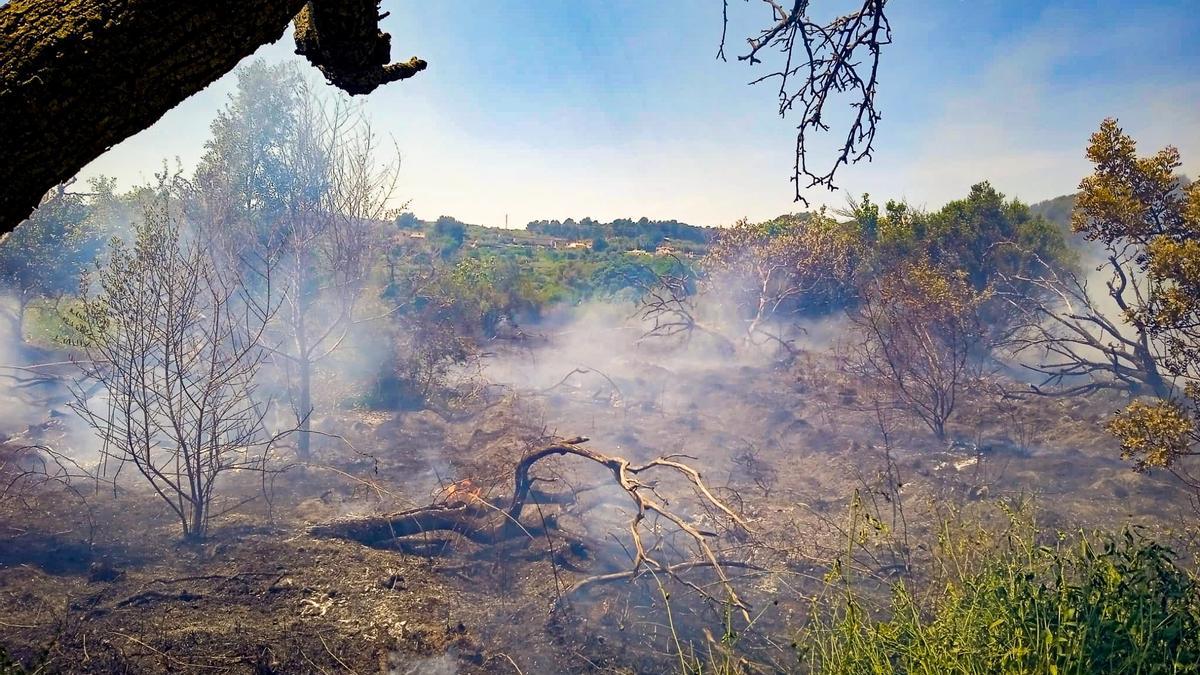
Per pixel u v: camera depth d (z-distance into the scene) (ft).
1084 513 22.07
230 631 16.55
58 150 5.49
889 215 52.85
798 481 27.04
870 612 16.35
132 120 5.68
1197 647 10.06
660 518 23.65
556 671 15.29
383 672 15.24
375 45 7.18
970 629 10.64
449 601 18.43
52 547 20.61
